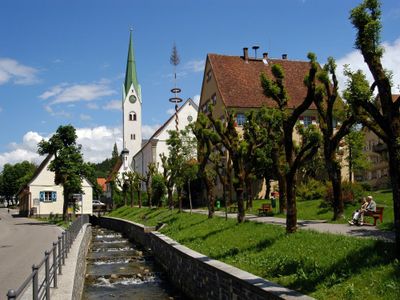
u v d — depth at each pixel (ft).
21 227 151.33
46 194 238.07
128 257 86.69
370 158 172.04
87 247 102.22
